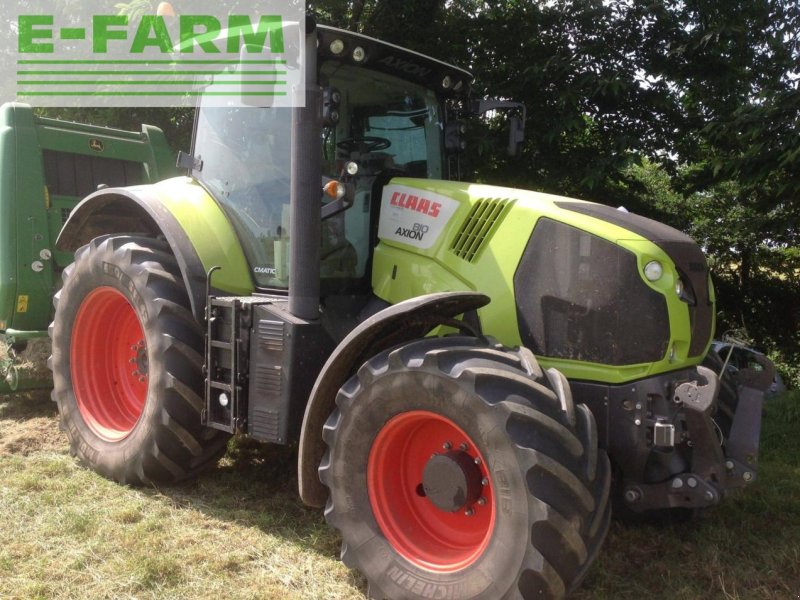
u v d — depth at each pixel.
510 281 3.33
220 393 3.74
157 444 3.89
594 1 7.91
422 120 4.31
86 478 4.16
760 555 3.34
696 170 8.36
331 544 3.40
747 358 4.16
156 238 4.44
